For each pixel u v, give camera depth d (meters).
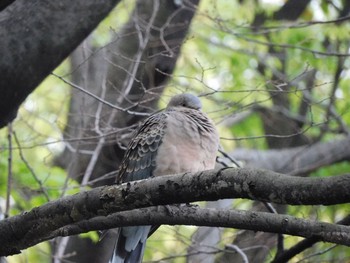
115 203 7.21
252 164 16.16
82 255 13.92
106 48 13.10
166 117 10.00
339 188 5.89
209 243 13.05
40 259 15.84
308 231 7.28
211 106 15.59
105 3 10.05
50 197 12.43
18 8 9.73
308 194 6.04
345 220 8.80
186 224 7.87
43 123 16.14
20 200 12.96
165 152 9.70
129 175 10.10
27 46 9.60
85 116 12.63
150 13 13.37
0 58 9.46
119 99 11.69
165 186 6.91
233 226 7.65
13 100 9.67
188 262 12.86
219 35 16.31
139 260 9.45
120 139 11.83
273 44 13.09
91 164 12.15
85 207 7.34
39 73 9.77
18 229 7.69
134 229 9.45
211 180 6.62
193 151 9.70
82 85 13.32
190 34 15.81
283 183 6.20
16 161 13.05
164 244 15.07
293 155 16.36
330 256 13.95
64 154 15.00
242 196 6.50
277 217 7.44
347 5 16.28
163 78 12.95
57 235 8.02
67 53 9.98
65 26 9.81
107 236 13.63
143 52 12.43
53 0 9.83
